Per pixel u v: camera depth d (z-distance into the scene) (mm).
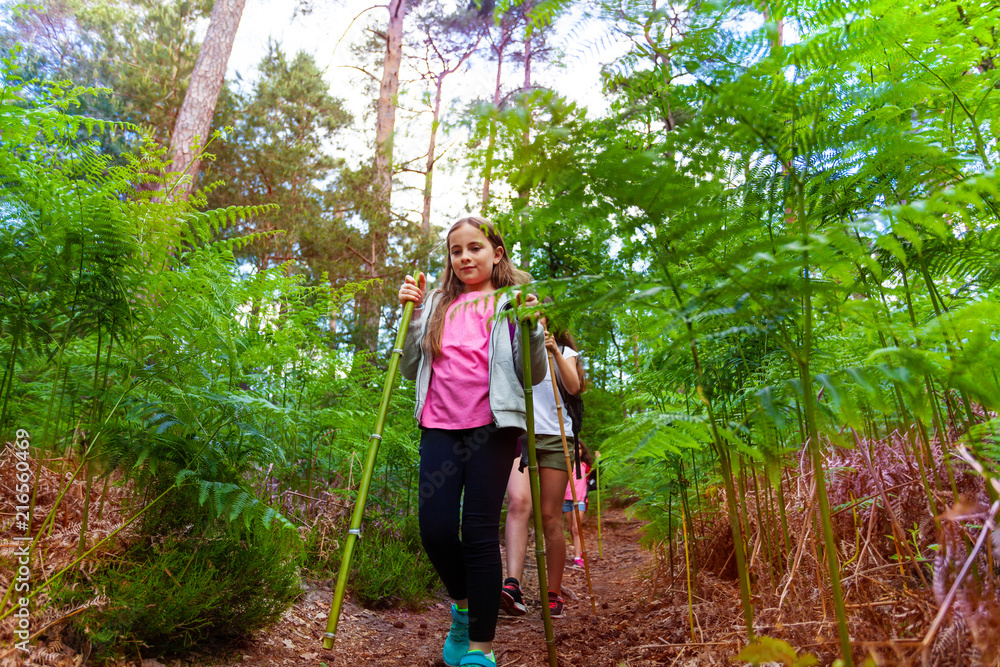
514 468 3023
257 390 2850
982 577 1223
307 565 2877
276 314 2924
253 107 13305
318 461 3428
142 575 1803
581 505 4449
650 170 1072
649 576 3207
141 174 2156
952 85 1471
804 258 1067
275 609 2166
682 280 1349
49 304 1776
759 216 1315
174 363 2072
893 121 1386
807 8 1289
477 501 2035
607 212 1175
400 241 10203
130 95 11789
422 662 2297
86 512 1755
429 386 2191
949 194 1072
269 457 2199
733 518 1291
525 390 1828
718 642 1744
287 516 2879
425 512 2066
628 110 1231
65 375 1940
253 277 2631
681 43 1160
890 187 1424
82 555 1716
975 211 1440
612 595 3447
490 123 1121
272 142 12656
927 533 1545
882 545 1893
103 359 2102
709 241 1150
